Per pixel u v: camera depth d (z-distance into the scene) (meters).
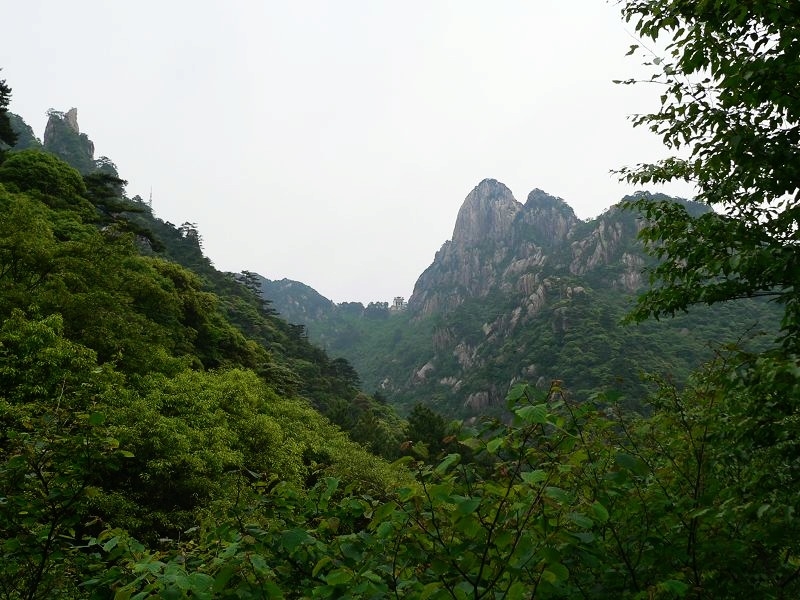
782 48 3.05
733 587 2.27
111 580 2.43
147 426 12.70
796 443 2.59
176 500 13.83
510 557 1.84
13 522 2.79
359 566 2.35
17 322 12.88
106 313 17.88
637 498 2.54
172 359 19.92
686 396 3.17
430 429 30.81
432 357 160.25
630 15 4.03
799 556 2.45
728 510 2.30
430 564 2.14
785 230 3.78
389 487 2.43
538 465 2.20
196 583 1.83
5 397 11.21
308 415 26.30
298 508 3.17
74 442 2.87
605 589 2.36
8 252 16.53
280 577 2.61
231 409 18.61
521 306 128.50
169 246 81.88
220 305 59.22
